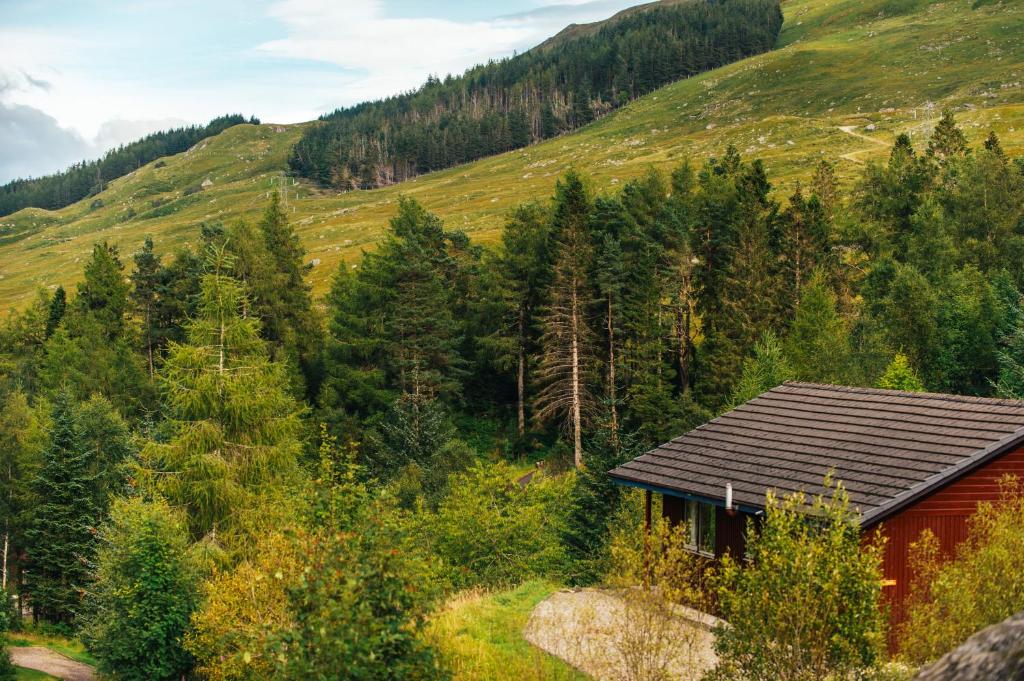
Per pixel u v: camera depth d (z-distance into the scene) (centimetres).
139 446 5059
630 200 7606
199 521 3356
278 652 1130
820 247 6612
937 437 1952
